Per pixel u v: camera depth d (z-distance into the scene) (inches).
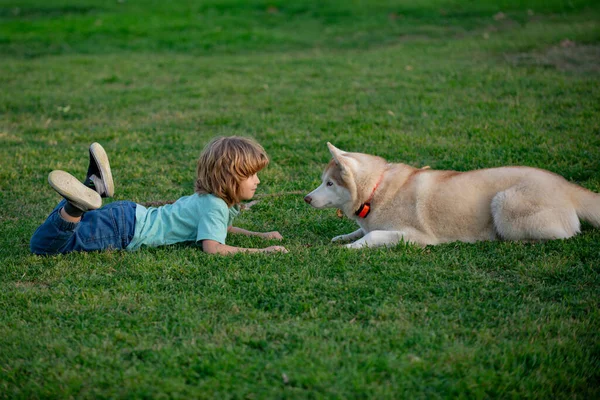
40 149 305.6
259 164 186.9
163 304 151.1
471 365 124.7
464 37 598.9
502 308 147.9
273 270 169.6
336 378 119.6
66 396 117.6
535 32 573.9
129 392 117.5
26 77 475.5
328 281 161.3
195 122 354.9
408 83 420.8
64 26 683.4
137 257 178.7
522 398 116.9
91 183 190.1
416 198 189.3
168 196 245.0
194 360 126.5
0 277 170.4
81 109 388.5
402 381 119.2
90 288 160.4
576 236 184.1
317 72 471.2
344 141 305.9
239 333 136.6
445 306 148.4
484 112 341.7
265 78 459.8
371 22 690.2
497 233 187.6
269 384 119.0
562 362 126.0
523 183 183.9
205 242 182.5
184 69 501.4
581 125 308.5
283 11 757.9
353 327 137.6
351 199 195.3
